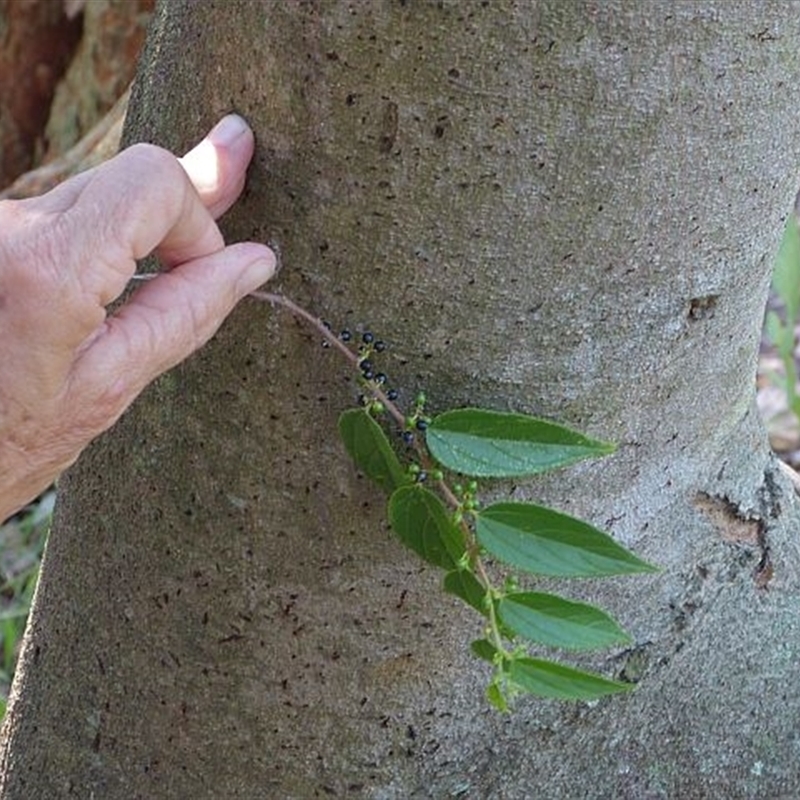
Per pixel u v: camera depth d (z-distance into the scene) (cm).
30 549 141
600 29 59
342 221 63
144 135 69
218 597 70
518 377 66
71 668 76
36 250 58
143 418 70
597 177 62
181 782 74
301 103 62
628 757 77
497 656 63
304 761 73
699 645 76
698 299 67
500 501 67
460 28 59
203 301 61
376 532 68
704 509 75
